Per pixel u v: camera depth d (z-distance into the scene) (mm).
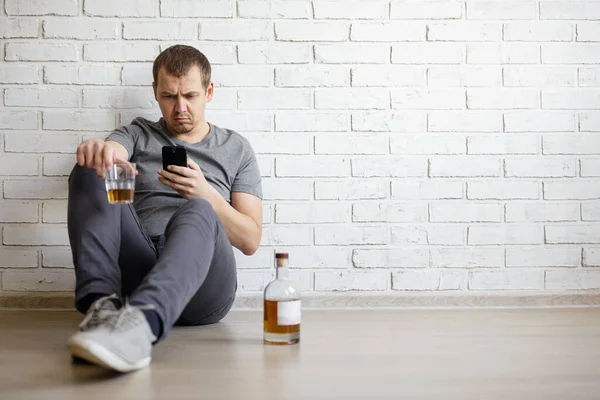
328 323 2219
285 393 1318
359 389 1354
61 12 2506
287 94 2568
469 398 1295
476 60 2594
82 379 1412
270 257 2566
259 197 2346
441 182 2600
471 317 2357
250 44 2555
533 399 1289
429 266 2594
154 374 1462
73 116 2518
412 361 1625
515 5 2594
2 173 2500
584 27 2600
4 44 2496
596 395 1320
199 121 2268
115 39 2520
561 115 2611
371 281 2584
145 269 1905
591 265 2607
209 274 1897
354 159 2584
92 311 1455
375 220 2588
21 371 1480
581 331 2070
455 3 2584
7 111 2500
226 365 1558
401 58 2584
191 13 2535
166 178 2004
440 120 2594
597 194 2609
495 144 2607
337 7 2570
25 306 2492
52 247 2516
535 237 2609
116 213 1743
